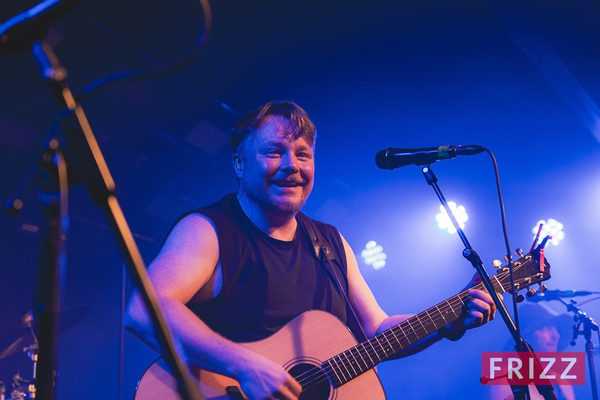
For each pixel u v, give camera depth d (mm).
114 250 7020
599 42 7031
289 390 2406
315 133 3057
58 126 1475
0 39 1482
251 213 2926
